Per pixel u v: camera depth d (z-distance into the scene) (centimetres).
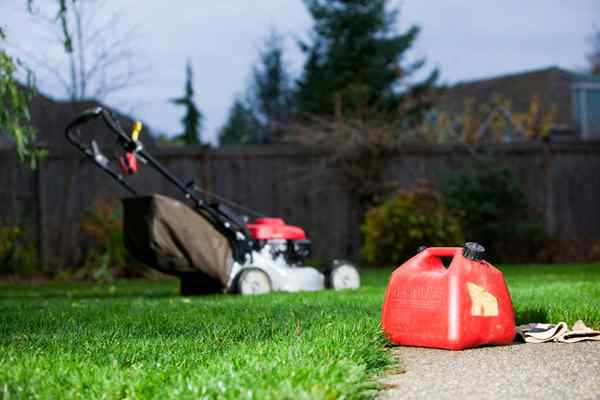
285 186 1346
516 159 1390
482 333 414
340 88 1870
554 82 2919
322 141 1384
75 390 299
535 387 327
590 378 340
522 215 1359
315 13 1916
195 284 815
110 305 661
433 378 348
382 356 380
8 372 316
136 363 356
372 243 1293
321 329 424
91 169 1285
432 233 1262
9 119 603
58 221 1275
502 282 427
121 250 1197
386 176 1366
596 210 1409
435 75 1972
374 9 1888
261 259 794
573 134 2680
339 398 284
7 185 1263
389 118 1628
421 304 422
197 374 318
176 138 3033
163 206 723
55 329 494
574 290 668
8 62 605
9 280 1204
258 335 435
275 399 273
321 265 1247
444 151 1373
